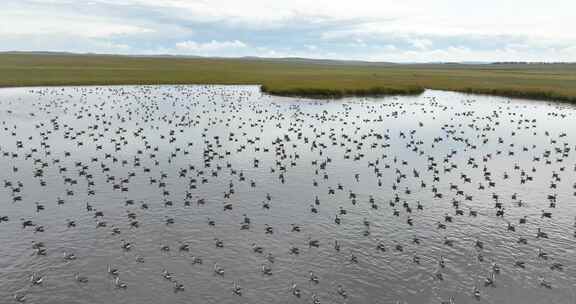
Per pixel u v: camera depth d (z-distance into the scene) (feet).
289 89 531.09
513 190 217.15
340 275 142.10
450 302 129.90
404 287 136.67
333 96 531.91
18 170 232.32
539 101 516.32
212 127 340.39
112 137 303.07
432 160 263.70
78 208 186.50
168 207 188.96
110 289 132.67
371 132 336.49
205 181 219.41
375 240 164.14
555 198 206.08
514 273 144.56
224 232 168.04
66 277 138.10
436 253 155.84
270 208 190.39
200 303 127.13
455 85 638.53
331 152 277.03
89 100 454.81
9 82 553.64
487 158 271.90
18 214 180.14
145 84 603.26
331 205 194.80
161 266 144.66
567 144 308.60
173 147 280.72
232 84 625.00
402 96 550.77
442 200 202.80
